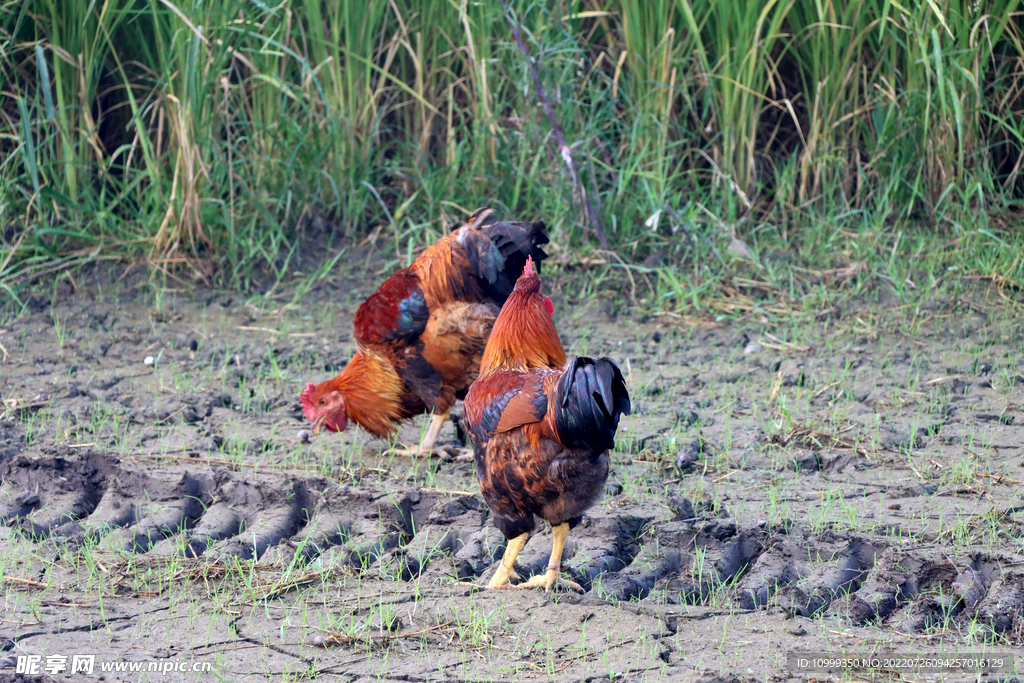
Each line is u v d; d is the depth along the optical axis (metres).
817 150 30.78
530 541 14.66
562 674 11.03
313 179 30.30
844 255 28.59
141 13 28.41
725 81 29.64
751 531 14.30
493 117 29.42
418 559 14.10
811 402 20.08
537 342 13.66
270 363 22.70
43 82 23.88
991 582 12.94
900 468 16.72
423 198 30.67
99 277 27.48
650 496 15.75
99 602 12.88
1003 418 18.83
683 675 10.91
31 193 28.67
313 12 29.28
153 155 28.20
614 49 32.06
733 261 28.20
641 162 29.84
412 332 17.23
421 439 19.05
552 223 28.42
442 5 30.95
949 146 29.80
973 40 28.80
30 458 16.77
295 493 16.03
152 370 22.11
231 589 13.22
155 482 16.22
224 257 28.16
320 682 10.98
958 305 25.83
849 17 29.67
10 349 23.03
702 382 21.39
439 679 11.01
